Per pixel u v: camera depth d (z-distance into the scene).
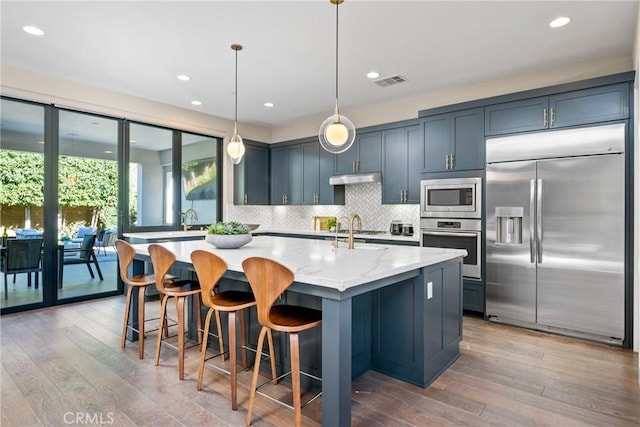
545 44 3.20
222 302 2.27
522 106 3.54
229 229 2.98
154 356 2.82
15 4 2.58
